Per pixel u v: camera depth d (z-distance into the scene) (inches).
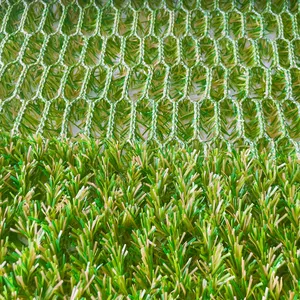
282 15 43.9
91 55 42.5
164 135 36.9
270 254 26.3
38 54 42.4
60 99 38.8
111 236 27.6
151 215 28.7
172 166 32.5
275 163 32.5
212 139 35.5
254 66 40.3
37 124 37.6
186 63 41.6
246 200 31.0
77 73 40.8
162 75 40.7
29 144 34.3
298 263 26.0
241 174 31.5
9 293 24.6
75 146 34.0
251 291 24.7
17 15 45.2
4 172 32.0
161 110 38.0
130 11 45.4
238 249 26.3
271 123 37.4
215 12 44.7
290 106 38.0
